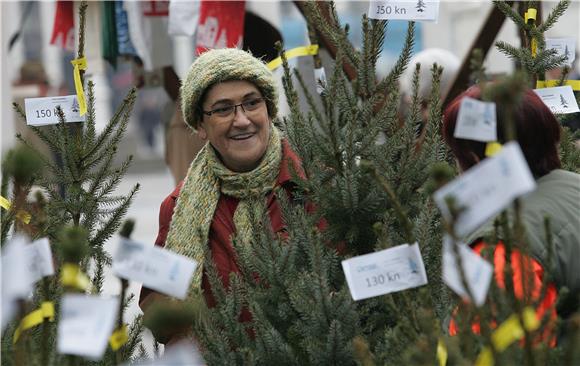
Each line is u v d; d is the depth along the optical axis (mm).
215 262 7945
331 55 10227
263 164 8039
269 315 7047
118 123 8555
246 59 8086
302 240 7098
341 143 7312
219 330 7211
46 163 8109
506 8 8305
